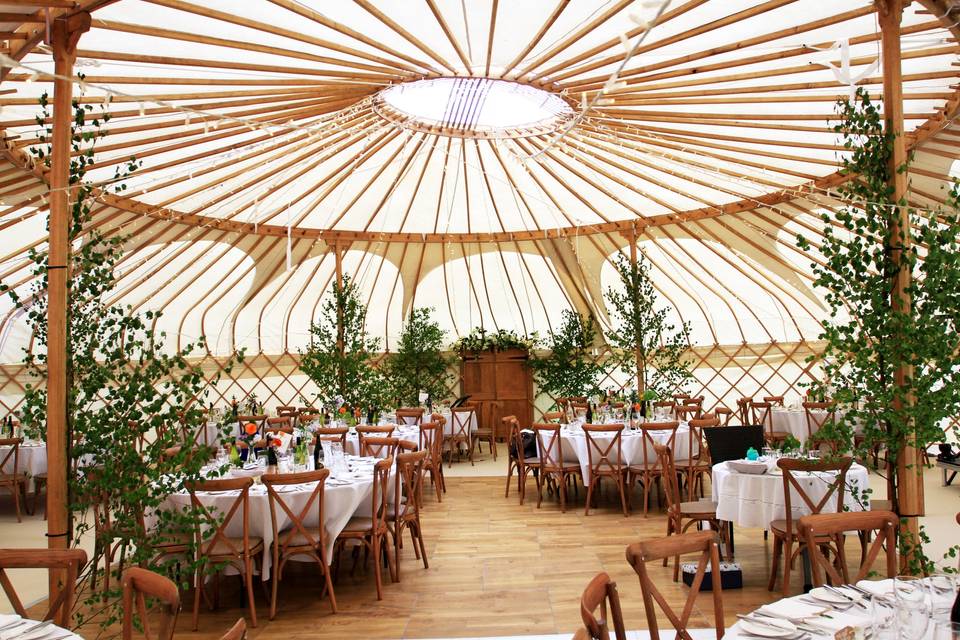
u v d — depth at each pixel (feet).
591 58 18.67
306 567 19.95
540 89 20.79
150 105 18.57
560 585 17.49
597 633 6.72
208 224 29.37
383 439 22.59
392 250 37.40
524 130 24.86
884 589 8.32
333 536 16.71
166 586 8.63
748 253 32.63
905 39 15.62
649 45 17.28
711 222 31.48
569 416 33.50
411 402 43.16
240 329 40.14
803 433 32.60
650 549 9.05
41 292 14.88
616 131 23.56
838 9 15.69
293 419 34.73
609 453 25.62
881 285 13.88
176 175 23.84
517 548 20.95
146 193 25.30
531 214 33.09
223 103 19.48
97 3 13.39
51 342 13.71
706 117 21.43
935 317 13.52
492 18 16.48
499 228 35.53
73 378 14.06
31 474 26.96
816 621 7.55
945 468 27.48
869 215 14.06
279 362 42.68
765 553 19.70
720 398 41.50
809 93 19.34
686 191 28.71
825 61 17.49
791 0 15.19
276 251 34.24
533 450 29.66
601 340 43.16
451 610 16.03
